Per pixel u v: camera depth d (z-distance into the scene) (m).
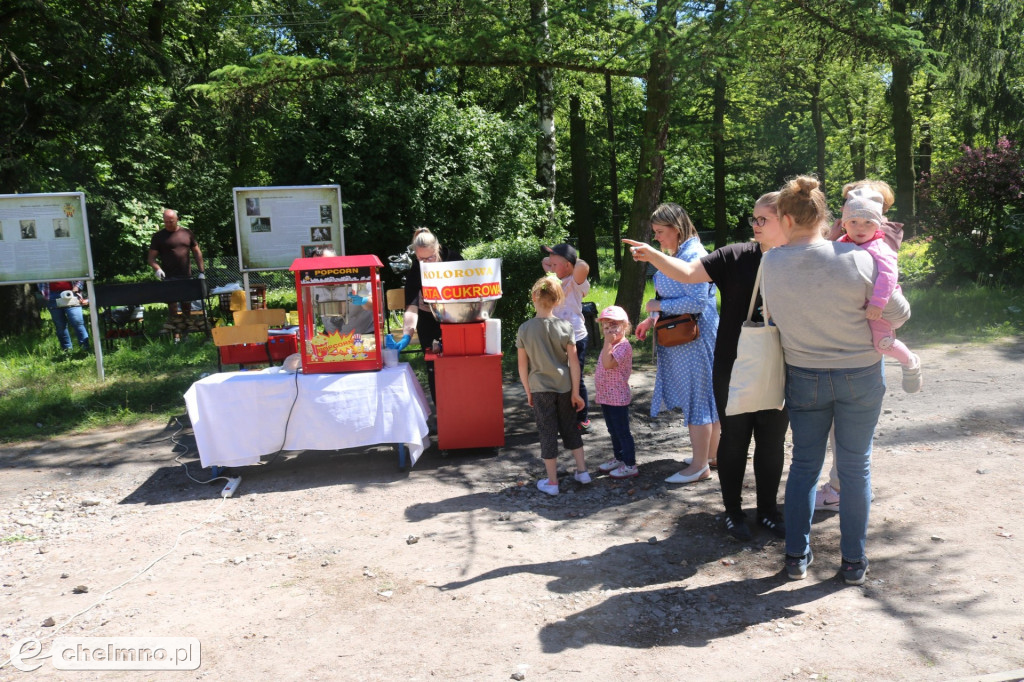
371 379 5.53
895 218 17.30
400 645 3.15
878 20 9.19
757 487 4.11
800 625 3.13
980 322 9.24
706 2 8.34
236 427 5.48
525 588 3.59
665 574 3.66
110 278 16.56
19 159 13.34
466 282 5.73
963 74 15.56
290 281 17.80
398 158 15.63
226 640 3.26
